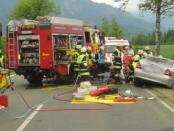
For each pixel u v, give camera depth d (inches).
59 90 900.0
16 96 802.8
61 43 999.0
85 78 922.7
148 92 854.5
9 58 1004.6
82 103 701.3
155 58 957.8
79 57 928.3
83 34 1098.7
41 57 969.5
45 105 682.8
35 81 1008.2
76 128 501.0
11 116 585.9
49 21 965.8
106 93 765.9
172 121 542.3
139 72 923.4
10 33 998.4
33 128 502.0
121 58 1055.0
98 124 524.4
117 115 589.0
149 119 557.0
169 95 806.5
